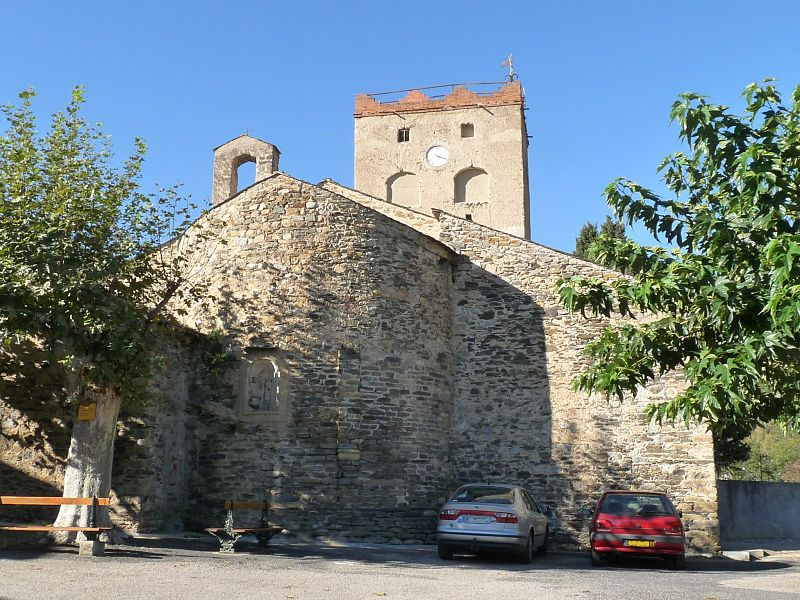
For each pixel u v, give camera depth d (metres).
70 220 11.85
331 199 16.67
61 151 12.84
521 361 17.75
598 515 13.03
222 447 15.77
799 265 7.02
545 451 17.27
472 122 29.61
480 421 17.58
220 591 8.12
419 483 16.16
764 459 51.00
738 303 7.62
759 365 8.02
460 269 18.45
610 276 17.67
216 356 15.74
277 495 15.27
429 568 11.09
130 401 12.84
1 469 14.76
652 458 16.91
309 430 15.52
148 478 14.55
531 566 12.19
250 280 16.41
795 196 8.00
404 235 17.11
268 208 16.77
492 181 28.98
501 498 12.95
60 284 11.19
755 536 22.41
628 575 11.18
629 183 9.09
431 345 17.19
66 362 11.55
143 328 12.66
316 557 11.96
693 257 8.03
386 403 16.03
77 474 12.15
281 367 15.82
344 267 16.33
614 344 9.07
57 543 11.70
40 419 14.85
